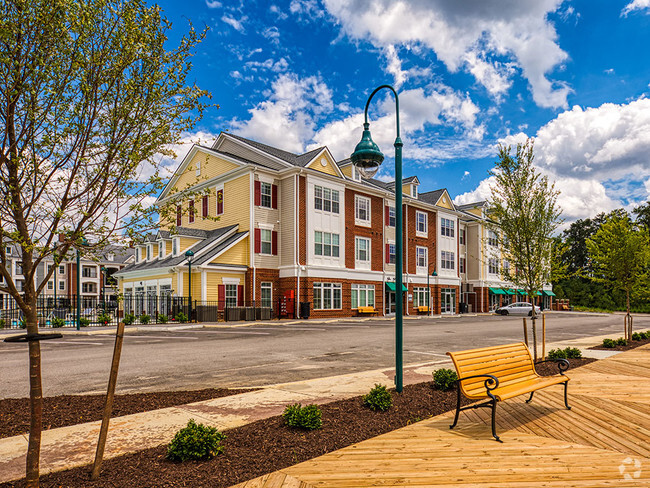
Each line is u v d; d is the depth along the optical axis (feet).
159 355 41.32
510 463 14.02
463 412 20.10
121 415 19.65
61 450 15.16
